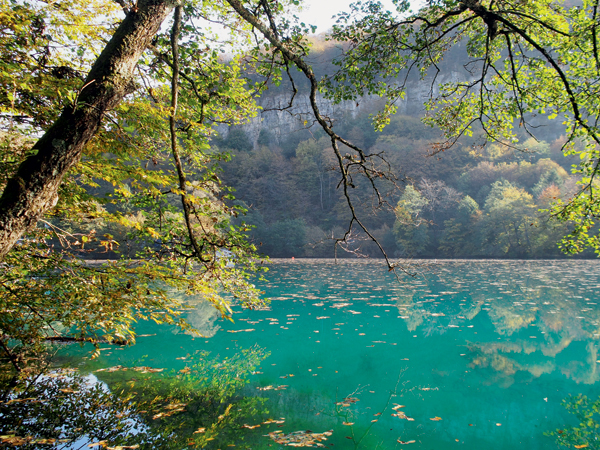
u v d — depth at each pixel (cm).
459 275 2275
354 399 496
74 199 343
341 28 463
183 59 376
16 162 278
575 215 488
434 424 428
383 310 1170
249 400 482
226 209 321
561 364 652
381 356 704
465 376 593
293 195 6331
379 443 379
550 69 480
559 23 437
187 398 474
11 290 363
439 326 952
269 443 366
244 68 415
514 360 677
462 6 371
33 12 281
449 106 567
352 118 7338
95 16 320
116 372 561
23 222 212
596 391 534
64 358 621
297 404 475
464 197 4941
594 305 1181
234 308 1222
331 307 1227
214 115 426
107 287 390
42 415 396
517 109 511
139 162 338
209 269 333
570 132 471
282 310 1180
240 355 699
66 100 243
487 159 5903
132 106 280
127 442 351
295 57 299
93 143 295
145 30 244
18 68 226
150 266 364
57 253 370
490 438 398
